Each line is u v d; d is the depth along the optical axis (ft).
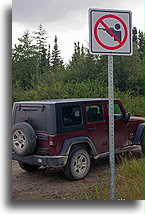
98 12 13.29
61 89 59.93
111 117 13.41
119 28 13.51
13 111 23.76
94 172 24.52
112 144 13.38
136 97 66.74
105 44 13.34
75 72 77.87
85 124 23.44
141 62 78.07
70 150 22.62
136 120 28.89
